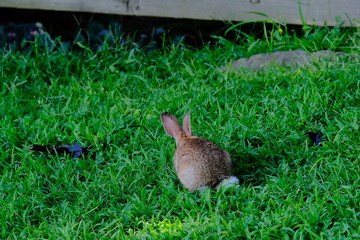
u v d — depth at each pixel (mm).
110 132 8758
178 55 11180
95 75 10961
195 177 7246
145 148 8477
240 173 7766
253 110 8773
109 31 12930
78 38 12562
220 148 7531
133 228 7027
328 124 8227
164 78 10742
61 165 8148
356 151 7621
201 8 11398
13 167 8352
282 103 8805
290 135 8148
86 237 6777
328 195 6812
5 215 7305
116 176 7789
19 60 11281
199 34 12383
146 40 12703
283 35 11531
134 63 11070
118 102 9617
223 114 8805
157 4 11555
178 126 7898
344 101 8633
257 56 10555
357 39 10305
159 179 7859
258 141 8328
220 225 6531
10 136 8938
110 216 7203
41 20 13812
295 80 9289
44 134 8922
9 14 13898
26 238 6953
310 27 10867
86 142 8664
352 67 9250
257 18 11219
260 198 6965
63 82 10875
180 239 6523
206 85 9773
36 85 10719
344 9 10695
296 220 6500
